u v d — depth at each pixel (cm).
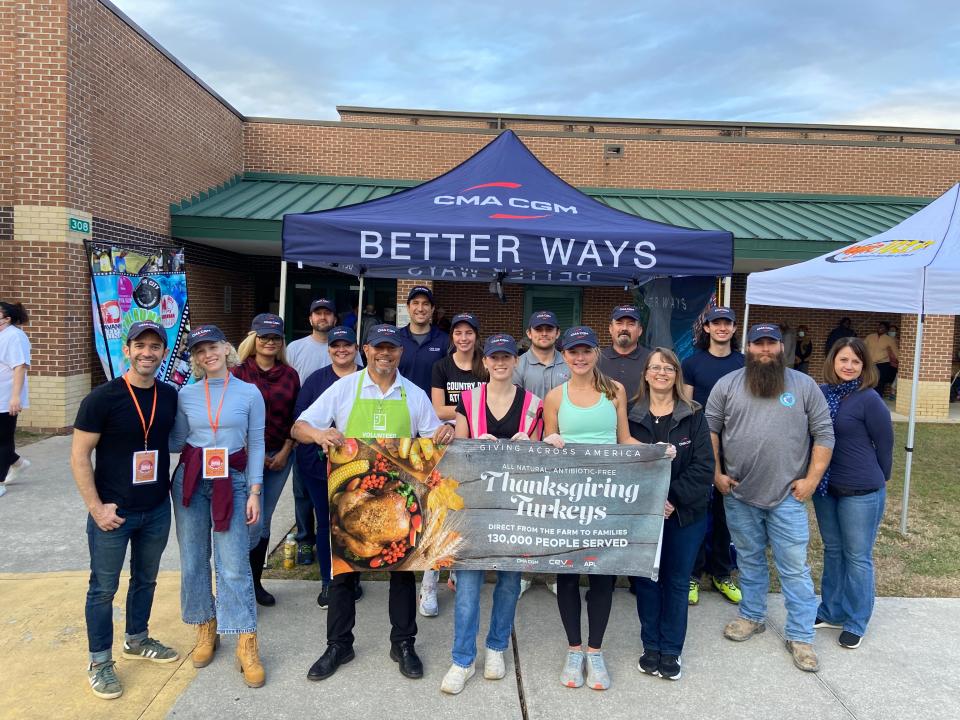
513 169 620
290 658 343
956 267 544
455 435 339
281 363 399
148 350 293
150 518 308
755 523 371
